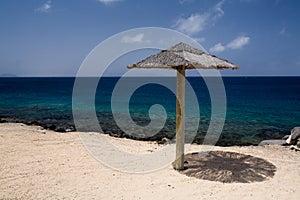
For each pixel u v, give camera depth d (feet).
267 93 167.12
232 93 167.84
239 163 26.14
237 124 56.44
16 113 71.97
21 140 32.78
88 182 20.89
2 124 43.86
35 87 229.86
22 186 19.70
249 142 41.32
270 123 58.44
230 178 22.13
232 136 45.21
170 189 19.90
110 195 18.75
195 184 20.88
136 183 20.99
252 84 311.88
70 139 34.78
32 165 24.11
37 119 61.21
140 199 18.25
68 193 18.88
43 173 22.35
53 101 107.24
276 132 48.91
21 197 18.02
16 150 28.45
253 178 22.21
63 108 82.64
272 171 23.93
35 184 20.13
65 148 30.30
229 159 27.50
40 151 28.60
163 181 21.45
